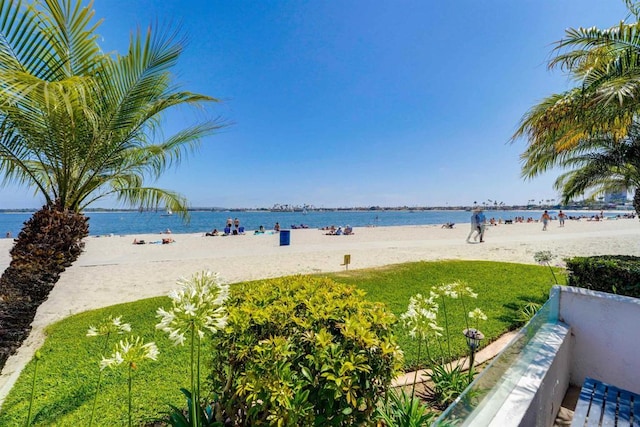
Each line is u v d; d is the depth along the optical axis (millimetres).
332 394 1759
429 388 3463
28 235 3348
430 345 4500
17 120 3186
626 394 2467
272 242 21531
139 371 3906
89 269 11398
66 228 3496
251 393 1753
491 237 22062
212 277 2012
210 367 2279
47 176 4043
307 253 15234
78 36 3180
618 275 4488
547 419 2311
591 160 6723
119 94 3592
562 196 8672
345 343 1861
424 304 2814
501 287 7789
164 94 3969
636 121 5582
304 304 2258
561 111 4715
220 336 2143
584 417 2205
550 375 2377
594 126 4770
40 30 2963
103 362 2072
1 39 2830
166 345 4727
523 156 7645
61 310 6887
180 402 3219
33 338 5281
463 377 3326
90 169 3973
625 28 4113
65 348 4688
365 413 1895
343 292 2600
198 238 25172
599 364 3051
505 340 4793
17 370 4152
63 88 2701
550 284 8047
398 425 2391
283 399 1581
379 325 2053
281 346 1766
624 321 2902
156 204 4891
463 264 10898
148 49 3527
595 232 24938
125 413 3074
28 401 3334
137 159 4641
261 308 2199
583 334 3156
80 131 3461
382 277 9164
